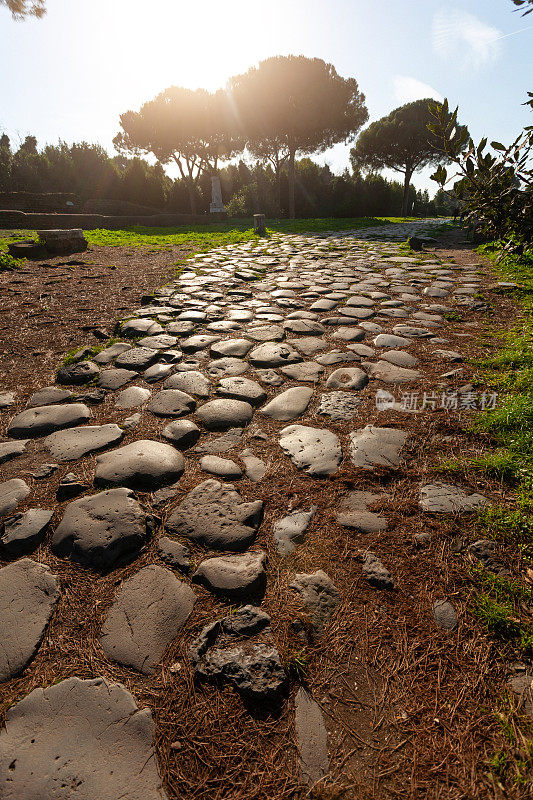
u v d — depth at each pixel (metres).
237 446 2.88
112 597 1.84
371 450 2.77
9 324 5.41
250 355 4.29
